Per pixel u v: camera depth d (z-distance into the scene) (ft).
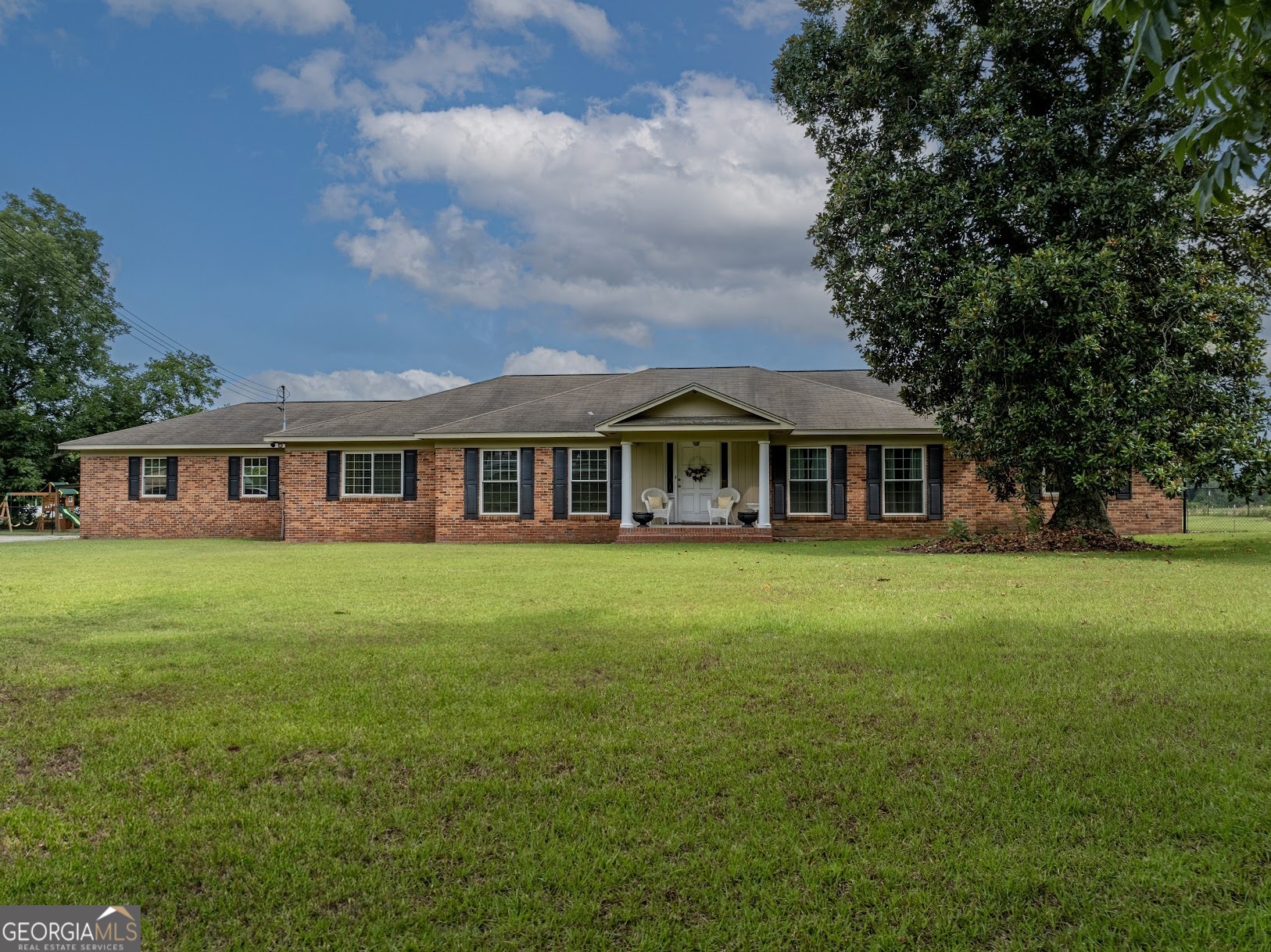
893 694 15.10
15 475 111.04
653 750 12.26
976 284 47.65
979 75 53.06
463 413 82.02
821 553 52.19
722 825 9.73
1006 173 50.21
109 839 9.52
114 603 28.66
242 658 18.86
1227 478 44.16
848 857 8.97
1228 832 9.30
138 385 125.08
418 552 56.59
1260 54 8.05
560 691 15.62
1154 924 7.62
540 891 8.39
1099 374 46.83
